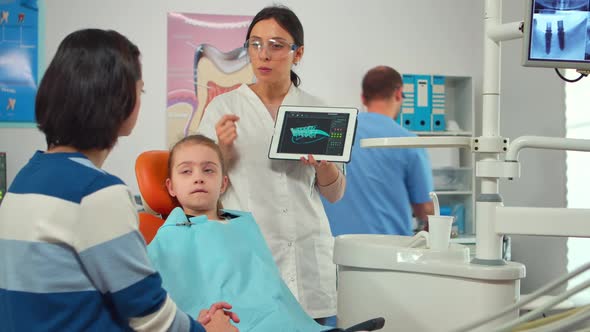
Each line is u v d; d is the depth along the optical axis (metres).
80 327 1.07
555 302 1.10
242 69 4.39
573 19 1.44
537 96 4.23
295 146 2.09
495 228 1.50
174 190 1.93
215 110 2.25
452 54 4.79
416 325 1.56
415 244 1.69
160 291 1.15
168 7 4.29
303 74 4.53
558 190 4.02
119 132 1.18
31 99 4.15
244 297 1.68
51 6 4.16
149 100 4.28
